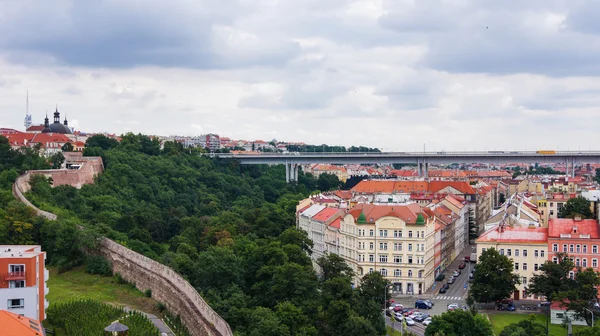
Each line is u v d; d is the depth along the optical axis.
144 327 194.12
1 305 178.50
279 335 199.00
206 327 192.00
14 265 179.75
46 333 192.38
